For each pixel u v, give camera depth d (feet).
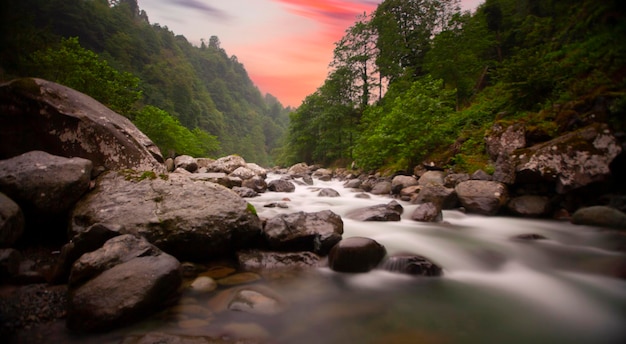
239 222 16.30
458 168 38.34
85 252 12.32
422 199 30.45
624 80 29.91
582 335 10.61
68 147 21.09
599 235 20.35
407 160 49.73
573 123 28.60
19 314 9.75
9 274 11.45
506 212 27.55
